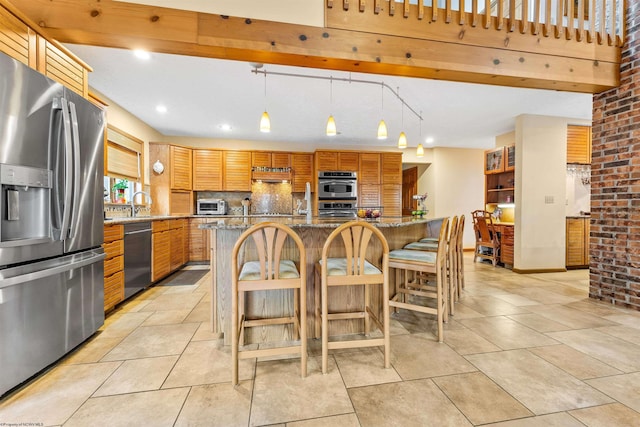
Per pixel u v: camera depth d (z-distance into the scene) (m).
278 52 1.97
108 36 1.83
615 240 2.77
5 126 1.40
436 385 1.53
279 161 5.61
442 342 2.02
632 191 2.62
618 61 2.63
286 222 2.25
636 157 2.59
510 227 4.45
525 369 1.68
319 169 5.64
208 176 5.30
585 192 4.82
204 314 2.57
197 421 1.27
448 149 6.42
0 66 1.38
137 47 1.95
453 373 1.64
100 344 1.99
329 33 2.03
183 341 2.04
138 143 4.35
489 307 2.74
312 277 2.13
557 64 2.45
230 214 5.69
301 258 1.62
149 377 1.61
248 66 2.78
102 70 2.85
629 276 2.66
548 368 1.68
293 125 4.73
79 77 2.12
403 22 2.13
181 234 4.48
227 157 5.39
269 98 3.57
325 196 5.64
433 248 2.66
